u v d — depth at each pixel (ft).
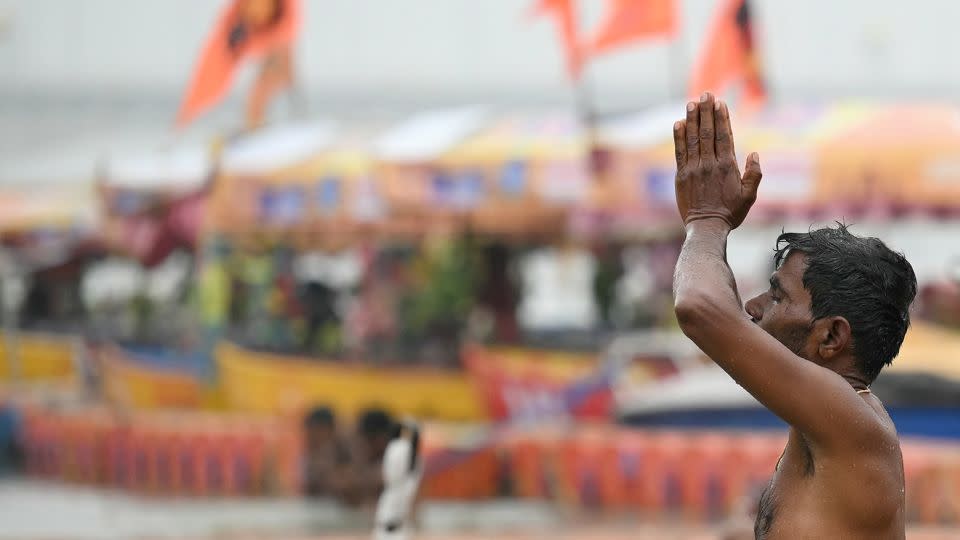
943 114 72.74
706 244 15.46
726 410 72.69
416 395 80.07
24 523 70.69
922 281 75.77
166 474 81.87
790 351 15.17
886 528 15.20
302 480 77.61
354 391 80.53
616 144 75.20
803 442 15.60
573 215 75.77
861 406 15.15
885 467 15.15
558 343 81.20
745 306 16.56
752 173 15.74
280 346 83.35
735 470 70.59
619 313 86.22
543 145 76.59
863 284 15.66
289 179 80.07
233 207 81.51
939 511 65.57
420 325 82.43
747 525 44.62
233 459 79.97
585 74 78.13
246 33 81.35
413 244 83.87
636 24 73.26
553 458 74.38
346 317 85.97
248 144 83.05
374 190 78.28
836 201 71.87
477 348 79.77
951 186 70.59
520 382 78.48
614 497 72.90
